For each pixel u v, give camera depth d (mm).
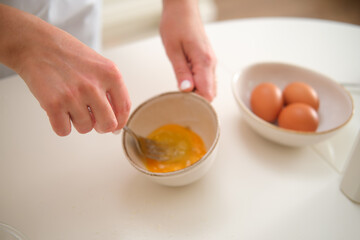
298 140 430
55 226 404
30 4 562
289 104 492
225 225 394
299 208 403
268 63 505
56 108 339
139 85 557
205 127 444
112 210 415
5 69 600
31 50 343
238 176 436
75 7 608
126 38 1311
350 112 438
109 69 353
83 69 348
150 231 395
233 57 600
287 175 433
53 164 462
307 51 599
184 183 402
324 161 445
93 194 430
